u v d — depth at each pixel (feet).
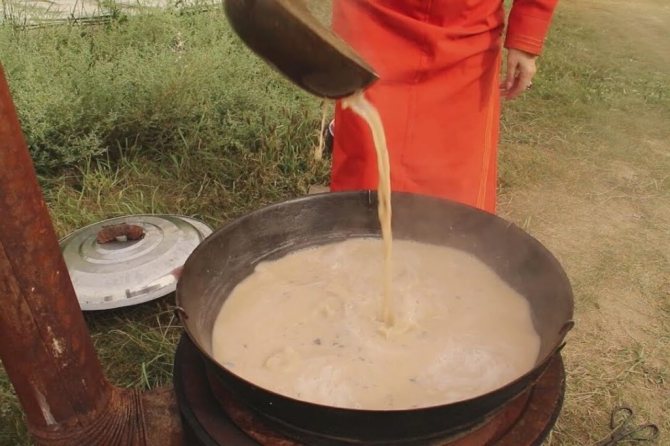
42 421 4.76
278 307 5.51
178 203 11.50
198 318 5.01
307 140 12.87
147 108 12.66
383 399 4.45
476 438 4.25
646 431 7.66
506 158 13.94
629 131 15.29
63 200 11.39
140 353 8.31
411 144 8.04
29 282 4.22
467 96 7.98
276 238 6.07
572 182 13.21
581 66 18.62
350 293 5.69
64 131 12.03
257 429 4.31
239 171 12.29
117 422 5.02
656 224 11.91
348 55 4.24
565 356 8.77
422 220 6.22
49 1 17.17
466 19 7.56
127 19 15.69
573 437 7.59
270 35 4.09
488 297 5.57
